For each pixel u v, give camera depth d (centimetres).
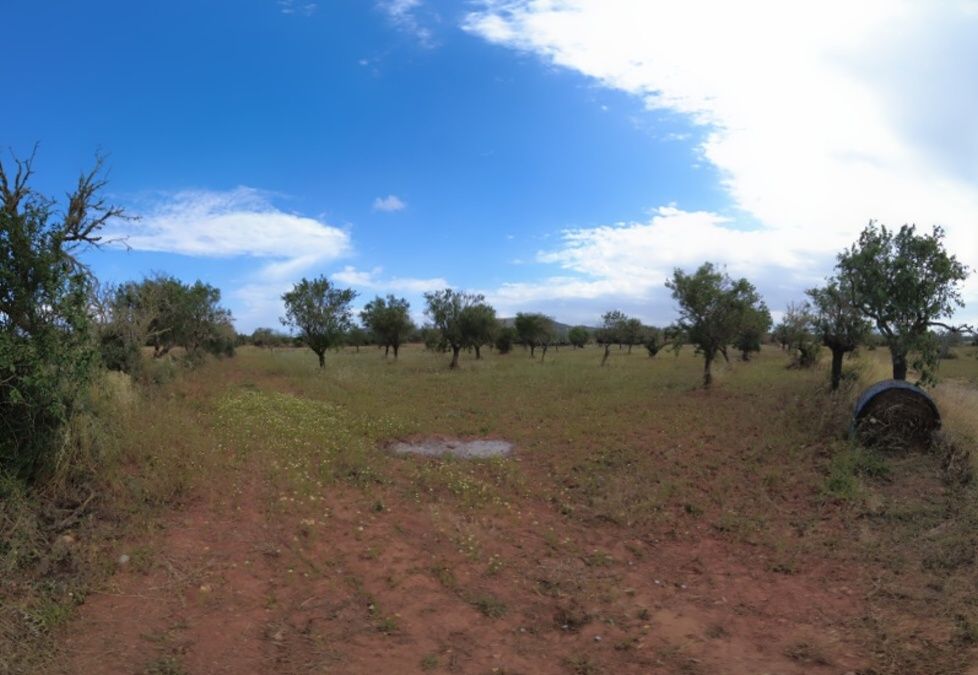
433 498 817
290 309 2555
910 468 891
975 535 668
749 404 1418
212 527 632
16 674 381
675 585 599
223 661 420
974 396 1206
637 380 2027
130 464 729
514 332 4628
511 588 573
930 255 1173
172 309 2005
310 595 529
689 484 888
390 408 1499
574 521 770
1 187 607
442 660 444
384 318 3331
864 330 1355
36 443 605
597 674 436
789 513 785
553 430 1253
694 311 1717
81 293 653
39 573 495
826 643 480
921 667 439
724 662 452
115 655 413
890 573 609
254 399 1386
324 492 790
